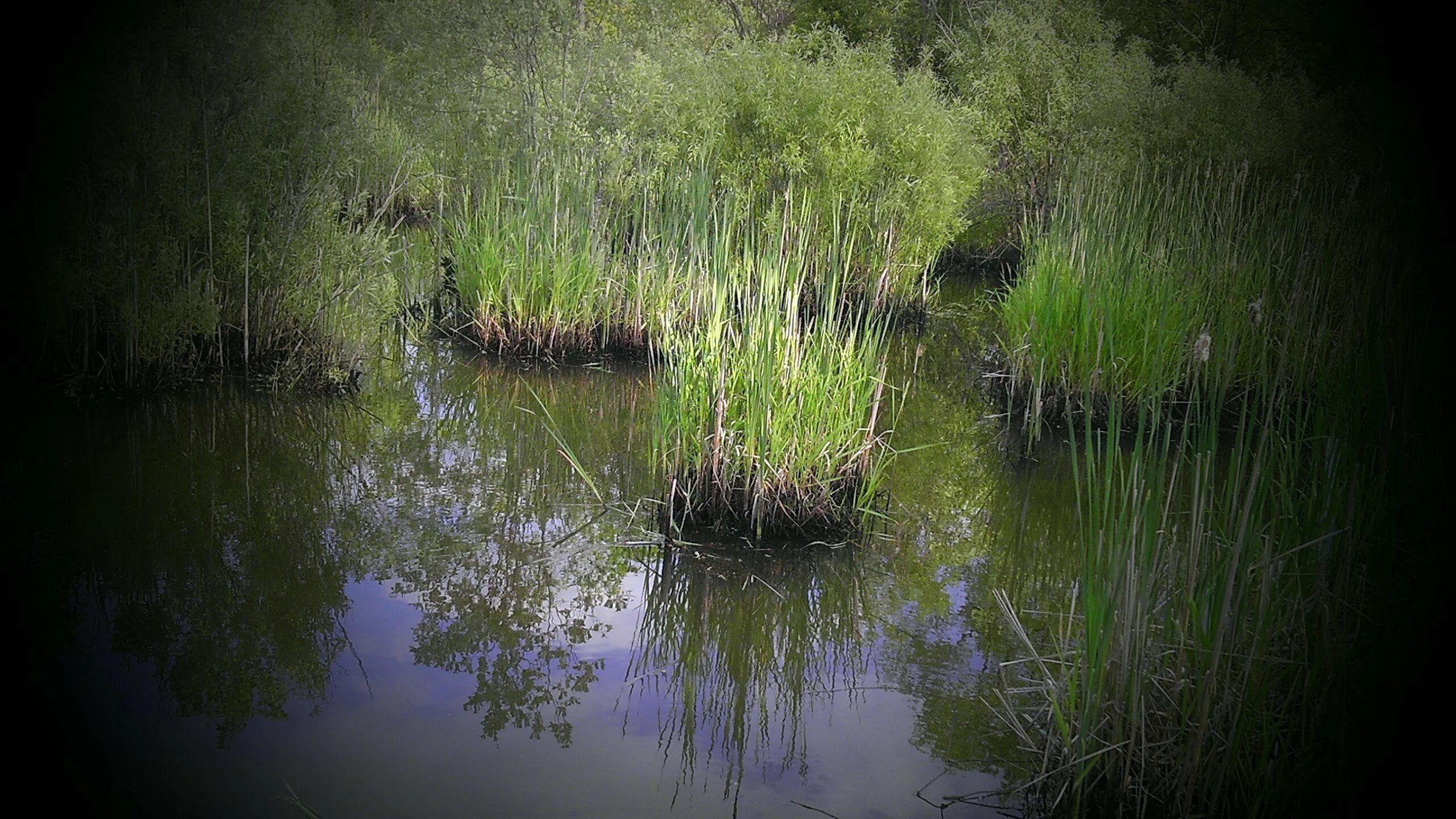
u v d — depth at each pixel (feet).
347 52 35.96
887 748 11.30
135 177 21.80
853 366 17.51
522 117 29.55
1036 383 22.48
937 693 12.38
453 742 11.17
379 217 31.99
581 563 15.53
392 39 39.06
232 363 22.86
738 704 12.21
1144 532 10.55
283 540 15.92
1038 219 36.52
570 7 31.60
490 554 15.71
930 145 32.48
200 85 23.00
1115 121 37.52
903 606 14.56
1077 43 42.96
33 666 12.21
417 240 37.22
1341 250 20.89
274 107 23.20
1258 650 10.36
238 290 22.84
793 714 12.01
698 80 31.14
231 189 22.30
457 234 30.01
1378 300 14.14
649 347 25.68
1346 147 36.37
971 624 14.05
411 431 21.01
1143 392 19.97
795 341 16.56
